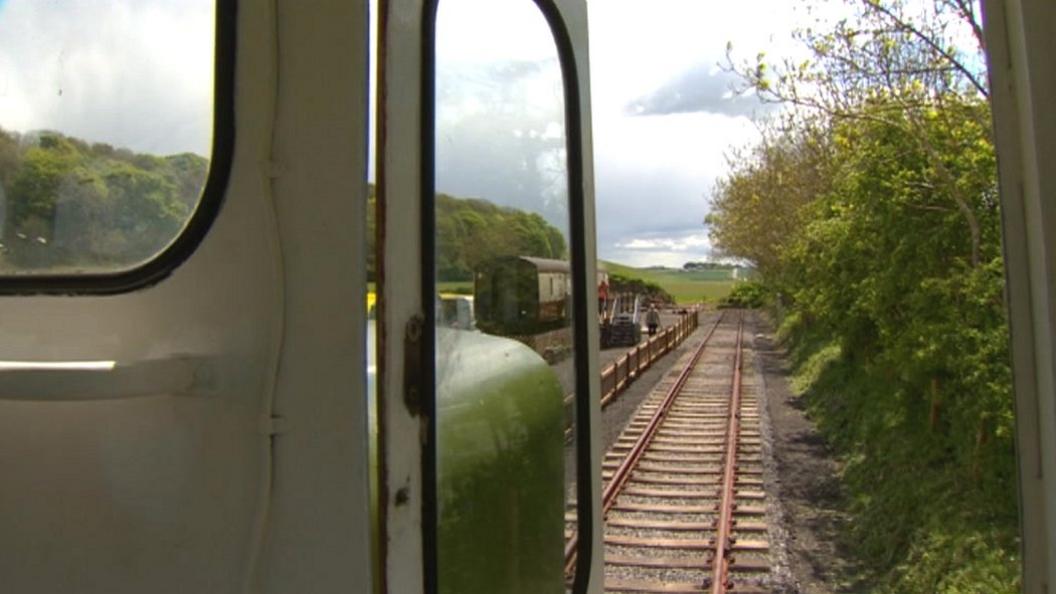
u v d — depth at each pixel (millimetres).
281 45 1153
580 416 2209
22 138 1274
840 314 14445
